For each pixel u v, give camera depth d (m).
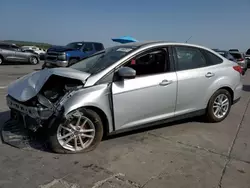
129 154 3.71
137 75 4.09
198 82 4.70
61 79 4.00
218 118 5.25
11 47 18.56
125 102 3.89
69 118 3.53
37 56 20.17
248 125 5.21
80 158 3.53
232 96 5.43
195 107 4.79
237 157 3.71
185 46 4.70
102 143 4.06
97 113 3.75
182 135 4.52
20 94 3.85
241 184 3.01
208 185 2.97
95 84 3.71
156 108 4.23
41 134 3.95
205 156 3.71
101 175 3.11
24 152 3.62
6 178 2.98
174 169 3.31
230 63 5.39
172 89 4.34
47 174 3.10
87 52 13.59
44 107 3.56
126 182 2.98
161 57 4.36
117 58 4.05
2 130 4.29
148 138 4.33
